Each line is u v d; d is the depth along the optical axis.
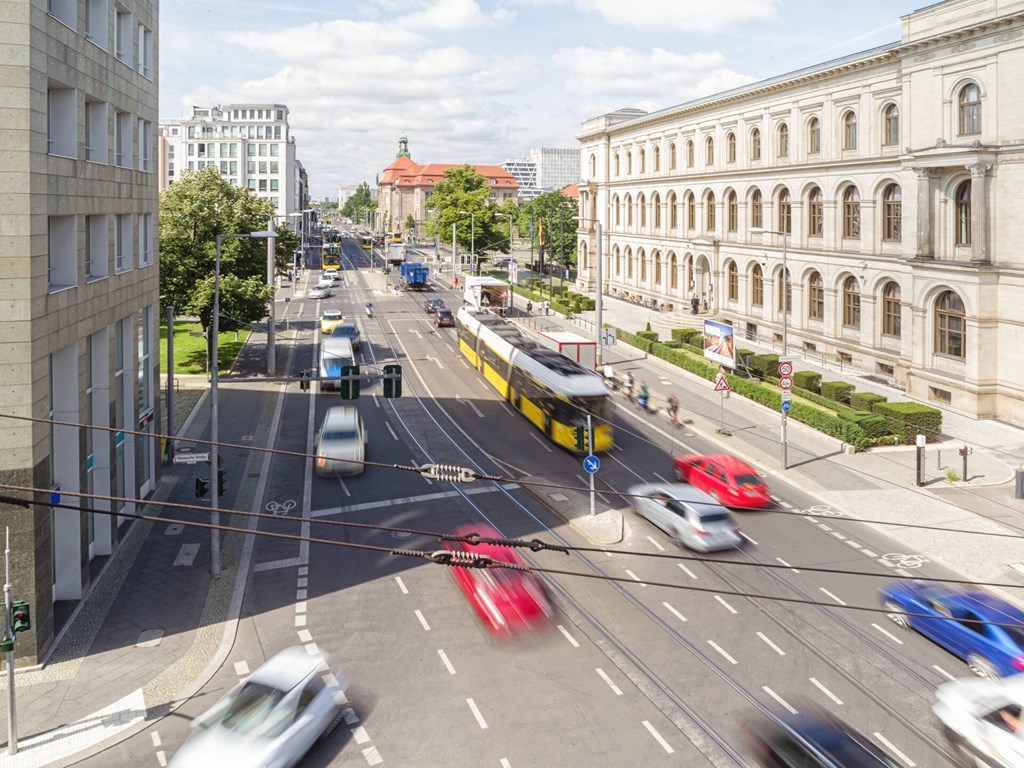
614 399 47.50
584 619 21.75
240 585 24.22
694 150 72.12
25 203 18.97
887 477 33.78
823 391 44.03
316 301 92.06
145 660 20.08
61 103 22.48
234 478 33.97
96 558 26.11
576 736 16.70
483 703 17.92
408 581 24.41
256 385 51.59
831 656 19.89
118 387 28.36
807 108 55.62
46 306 20.25
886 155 48.56
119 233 28.23
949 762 15.77
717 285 68.69
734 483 30.34
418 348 64.25
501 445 38.75
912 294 45.09
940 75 42.66
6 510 19.12
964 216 42.19
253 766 15.02
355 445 34.88
